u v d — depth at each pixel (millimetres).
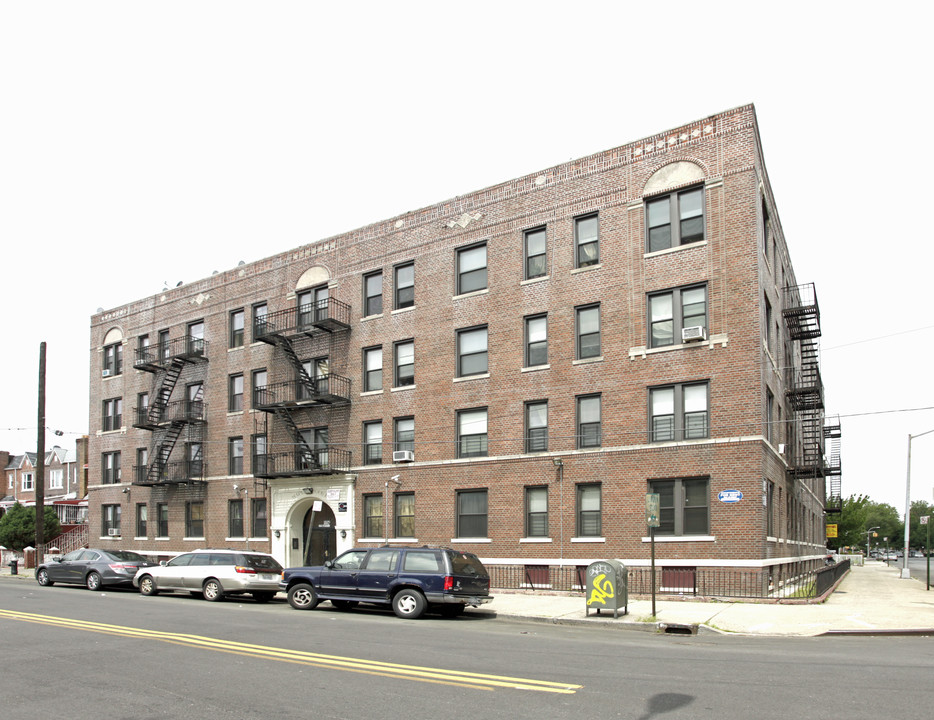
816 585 22219
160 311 40250
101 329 43469
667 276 24656
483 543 27188
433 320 29797
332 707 9016
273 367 34812
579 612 19562
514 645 13930
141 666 11594
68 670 11328
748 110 23844
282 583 23469
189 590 24969
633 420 24688
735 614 18688
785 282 32688
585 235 26719
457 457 28406
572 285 26562
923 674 10867
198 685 10258
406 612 19031
